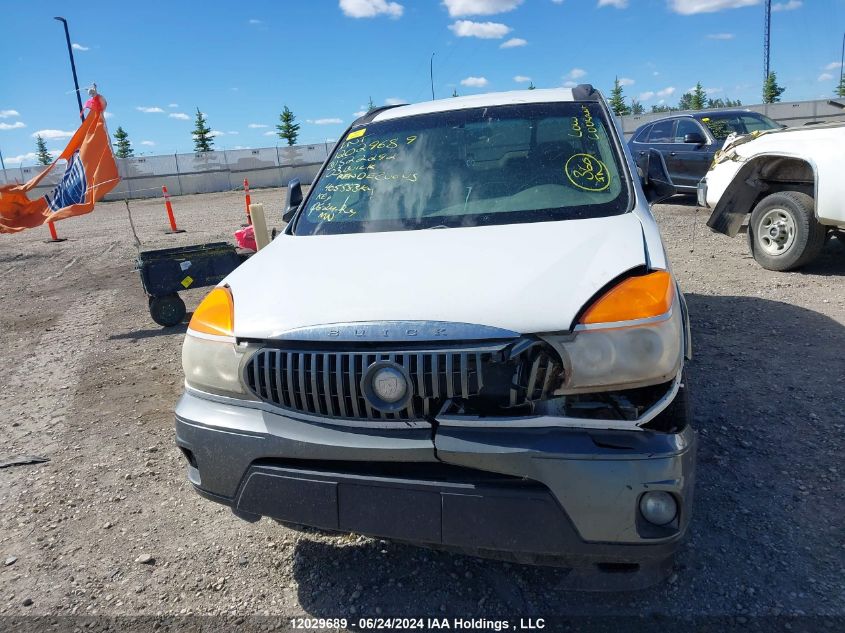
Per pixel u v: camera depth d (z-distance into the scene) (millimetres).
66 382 5348
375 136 3783
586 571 2213
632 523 1974
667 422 2174
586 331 2045
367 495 2143
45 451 4074
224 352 2348
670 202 13180
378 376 2070
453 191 3232
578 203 3006
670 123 12570
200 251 6688
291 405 2230
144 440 4156
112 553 2994
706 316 5609
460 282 2285
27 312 7996
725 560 2621
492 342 2061
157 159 36812
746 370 4414
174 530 3156
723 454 3402
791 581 2484
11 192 8234
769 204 6957
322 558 2842
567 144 3379
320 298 2340
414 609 2502
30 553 3027
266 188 36219
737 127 11711
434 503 2076
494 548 2053
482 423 2053
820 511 2895
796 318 5387
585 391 2051
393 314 2158
